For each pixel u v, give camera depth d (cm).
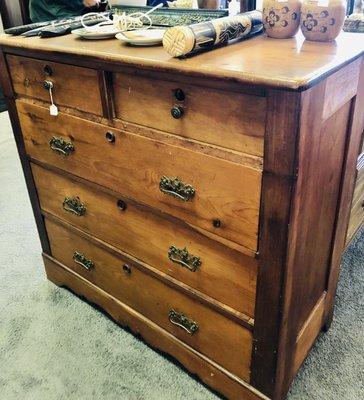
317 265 115
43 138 132
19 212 214
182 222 106
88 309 155
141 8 141
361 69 99
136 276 131
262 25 111
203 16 128
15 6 304
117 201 122
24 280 170
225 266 104
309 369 130
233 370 117
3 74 131
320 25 99
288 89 73
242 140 85
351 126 105
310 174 88
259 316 102
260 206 88
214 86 83
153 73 92
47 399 125
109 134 110
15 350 140
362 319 147
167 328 131
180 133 95
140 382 129
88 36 116
